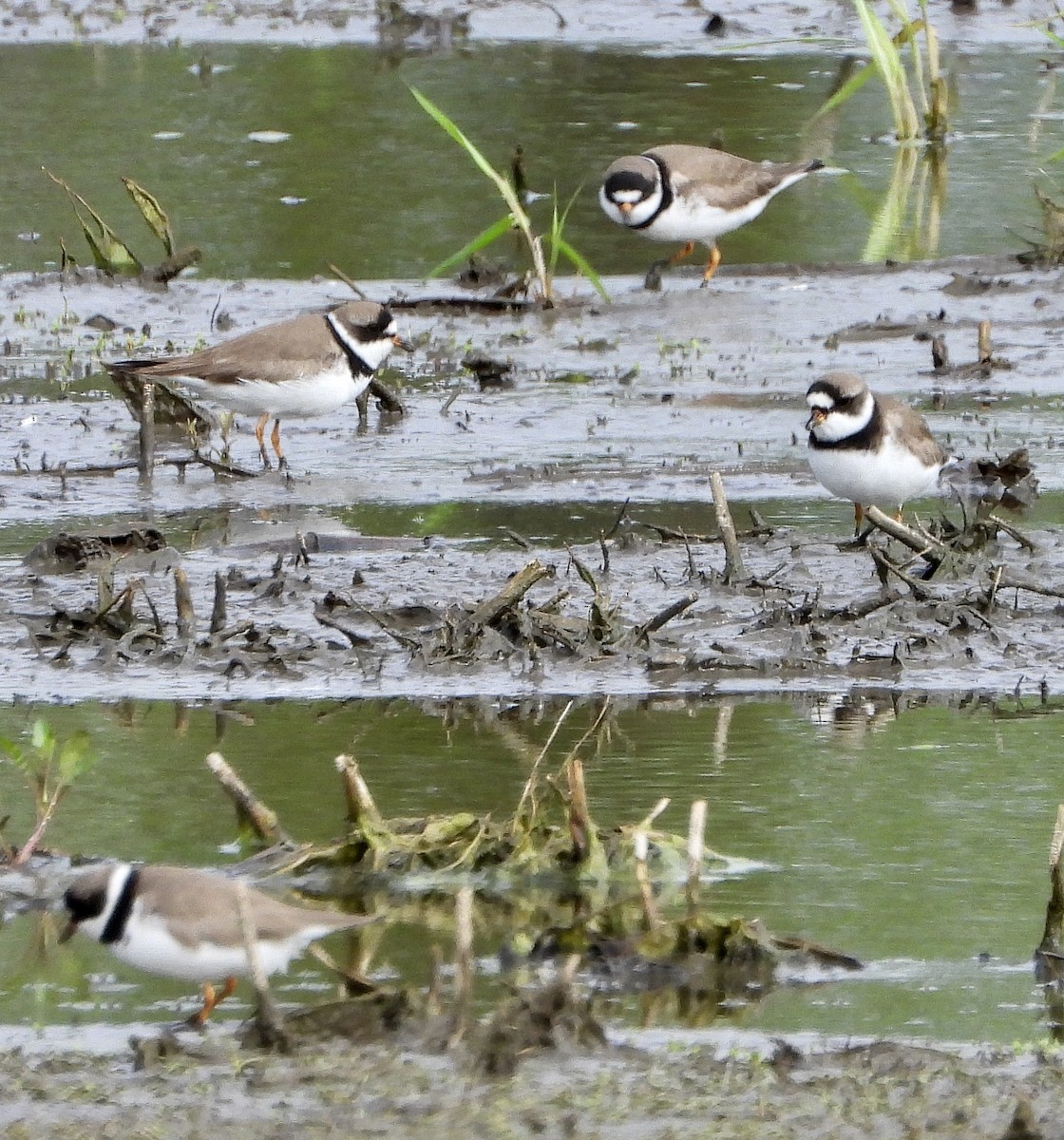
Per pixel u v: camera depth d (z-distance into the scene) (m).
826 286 21.38
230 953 8.00
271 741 11.36
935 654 12.56
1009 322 20.14
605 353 19.59
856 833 10.10
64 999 8.53
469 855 9.88
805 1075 7.62
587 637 12.64
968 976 8.62
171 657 12.51
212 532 14.99
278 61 30.50
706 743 11.32
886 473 13.92
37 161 25.56
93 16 33.09
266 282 21.48
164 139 26.53
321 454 16.98
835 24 32.09
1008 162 25.58
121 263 21.91
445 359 19.53
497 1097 7.41
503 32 32.03
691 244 22.08
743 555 14.25
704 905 9.32
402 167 25.33
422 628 12.95
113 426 17.67
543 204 24.06
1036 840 10.00
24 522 15.16
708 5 33.12
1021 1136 6.98
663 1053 7.88
